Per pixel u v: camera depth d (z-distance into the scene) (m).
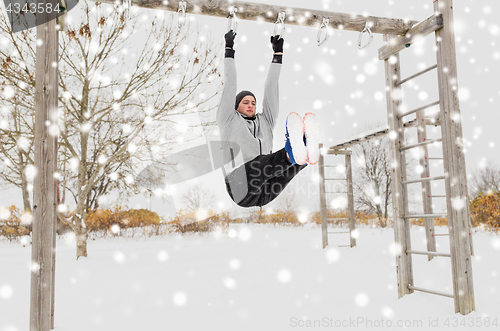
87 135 6.19
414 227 12.43
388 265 4.61
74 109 5.99
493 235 8.30
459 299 2.46
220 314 2.59
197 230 9.77
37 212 2.04
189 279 3.87
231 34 2.38
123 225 9.68
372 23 2.72
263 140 2.40
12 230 8.66
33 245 2.02
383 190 16.94
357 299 2.49
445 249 6.04
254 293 3.19
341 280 3.71
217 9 2.38
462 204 2.53
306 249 6.58
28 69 5.67
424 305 2.66
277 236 9.52
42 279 2.02
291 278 3.85
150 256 5.87
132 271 4.45
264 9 2.46
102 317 2.55
